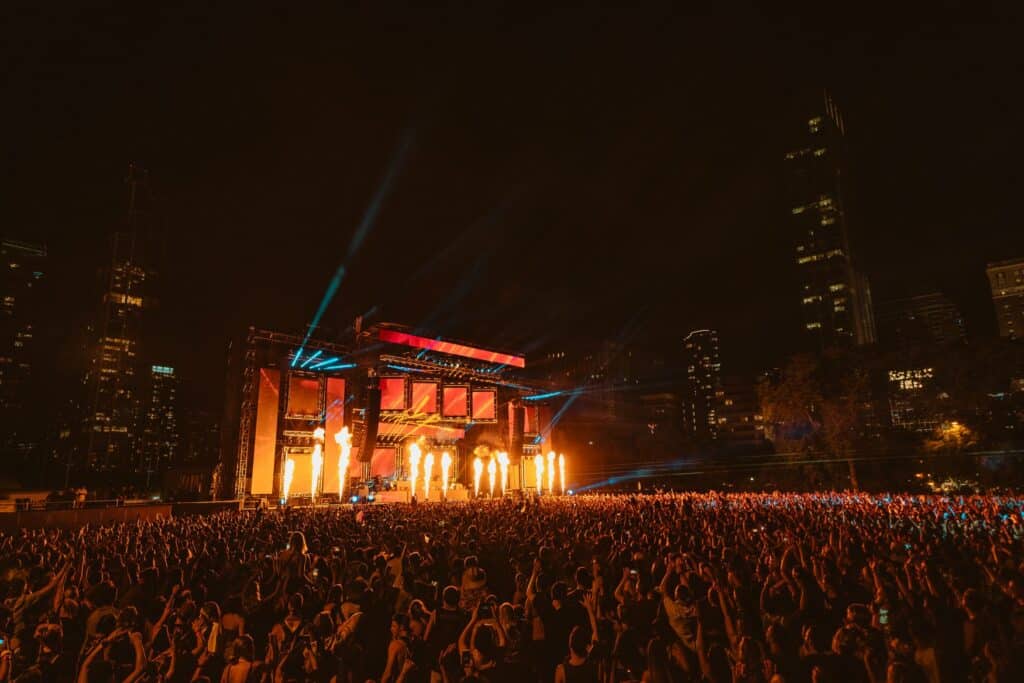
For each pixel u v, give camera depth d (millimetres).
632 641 6855
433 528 21531
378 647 8133
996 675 6418
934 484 60125
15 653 7328
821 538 16203
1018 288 178000
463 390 63469
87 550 15492
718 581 9906
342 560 13164
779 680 5660
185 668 7090
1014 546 13047
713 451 111000
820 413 68438
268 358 52375
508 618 7691
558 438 81000
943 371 61375
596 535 18000
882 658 6086
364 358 59688
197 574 11727
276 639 7637
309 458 51500
